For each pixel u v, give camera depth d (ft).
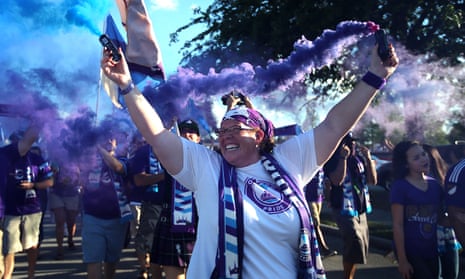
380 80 6.75
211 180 6.70
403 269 11.12
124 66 6.57
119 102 8.51
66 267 21.61
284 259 6.34
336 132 6.98
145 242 16.61
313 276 6.32
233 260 6.21
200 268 6.44
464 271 20.35
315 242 6.52
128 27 7.53
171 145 6.79
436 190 11.35
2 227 15.66
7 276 16.63
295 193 6.64
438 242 11.47
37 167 17.44
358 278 19.66
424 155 11.28
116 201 15.11
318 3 27.45
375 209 40.09
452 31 27.71
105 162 14.64
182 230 12.27
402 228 11.14
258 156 7.00
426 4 27.86
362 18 27.32
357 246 16.02
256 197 6.48
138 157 15.26
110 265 15.87
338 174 16.08
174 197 12.48
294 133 11.45
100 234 15.08
